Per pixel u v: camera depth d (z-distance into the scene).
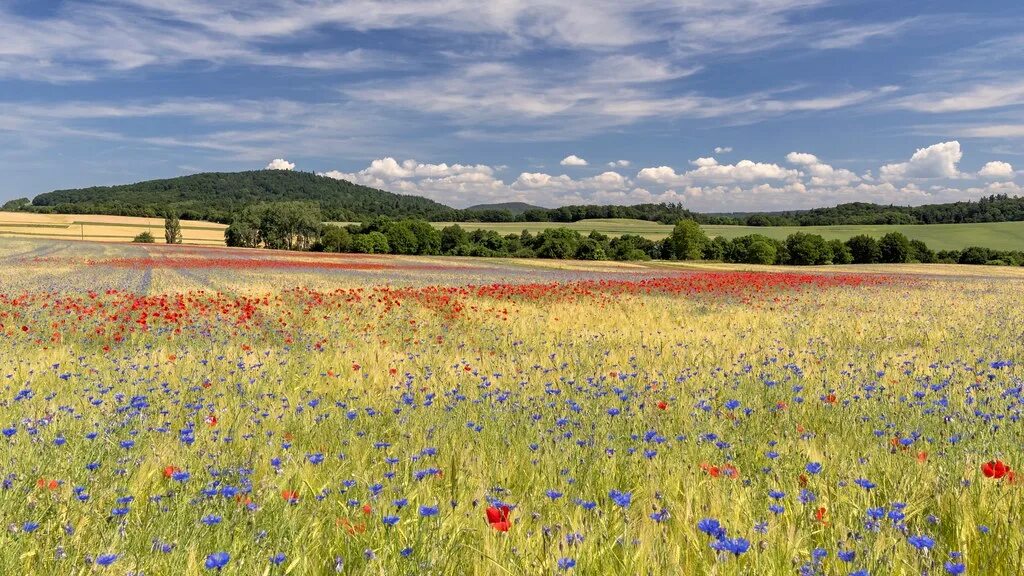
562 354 10.09
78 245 81.81
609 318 15.70
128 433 4.64
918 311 17.89
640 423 5.25
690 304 20.30
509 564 2.60
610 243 117.88
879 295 25.34
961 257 105.44
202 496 3.30
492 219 190.38
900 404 5.81
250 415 5.55
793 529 2.83
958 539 2.83
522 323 14.31
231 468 3.81
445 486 3.66
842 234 132.38
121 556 2.60
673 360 9.48
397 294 20.47
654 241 123.44
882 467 3.90
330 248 106.38
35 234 112.44
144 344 11.06
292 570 2.59
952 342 11.26
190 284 28.56
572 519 3.06
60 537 2.80
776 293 25.42
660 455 4.21
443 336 12.70
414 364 8.84
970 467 3.76
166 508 3.17
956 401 6.09
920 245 106.62
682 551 2.81
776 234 137.38
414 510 3.17
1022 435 4.72
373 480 3.81
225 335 12.16
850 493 3.45
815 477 3.68
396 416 5.63
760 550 2.69
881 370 8.07
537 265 69.50
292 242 115.00
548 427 5.05
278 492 3.42
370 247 108.31
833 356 9.66
